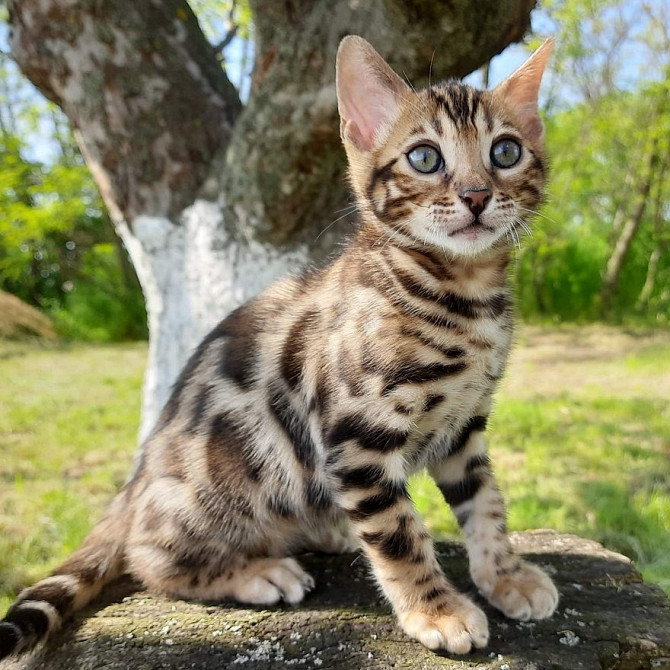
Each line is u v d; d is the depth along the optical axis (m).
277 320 0.30
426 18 0.32
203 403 0.30
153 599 0.29
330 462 0.26
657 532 0.52
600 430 0.80
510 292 0.29
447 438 0.29
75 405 1.03
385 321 0.26
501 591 0.27
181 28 0.46
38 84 0.46
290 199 0.41
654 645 0.25
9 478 0.68
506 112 0.28
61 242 2.10
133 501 0.30
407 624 0.25
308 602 0.28
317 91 0.37
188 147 0.45
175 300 0.47
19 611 0.26
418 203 0.27
